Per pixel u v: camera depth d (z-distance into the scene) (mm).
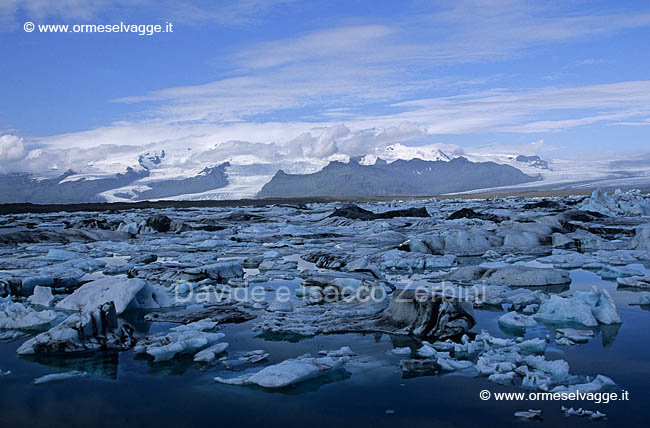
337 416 5887
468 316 9422
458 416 5848
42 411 6152
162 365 7707
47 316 10477
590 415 5781
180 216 49219
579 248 21359
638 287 12977
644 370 7133
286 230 30094
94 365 7770
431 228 30609
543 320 9992
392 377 7051
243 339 8992
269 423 5742
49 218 43969
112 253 22219
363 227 32719
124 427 5707
